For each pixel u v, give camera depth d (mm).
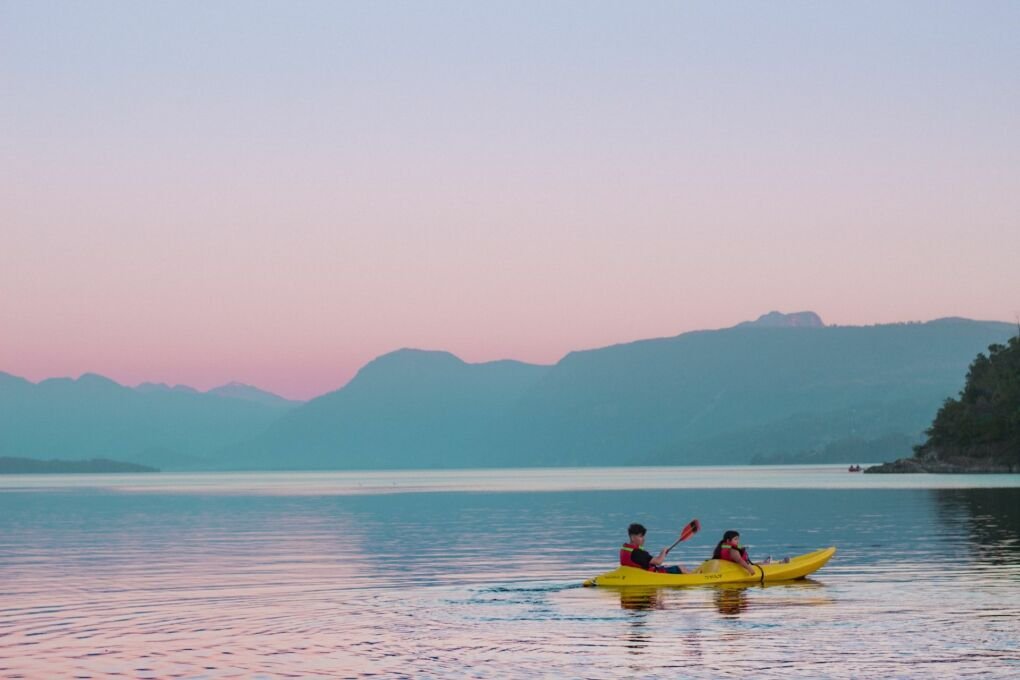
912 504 80625
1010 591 29328
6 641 24109
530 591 31406
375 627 25234
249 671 20609
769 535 52562
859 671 19594
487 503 101812
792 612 26312
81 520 78250
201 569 39688
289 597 31000
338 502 110188
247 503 110688
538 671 20156
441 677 19812
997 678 18938
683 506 87938
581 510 84250
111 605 29828
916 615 25453
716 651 21625
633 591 30875
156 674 20500
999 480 148250
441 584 33750
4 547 51438
